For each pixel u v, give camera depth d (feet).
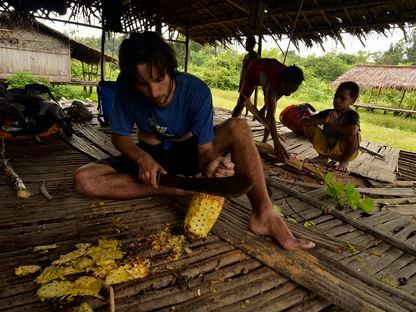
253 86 14.64
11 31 45.50
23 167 9.91
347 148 12.26
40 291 4.54
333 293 4.98
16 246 5.68
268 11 19.67
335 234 7.33
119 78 5.94
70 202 7.59
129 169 6.38
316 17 18.56
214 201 6.07
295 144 16.58
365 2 15.16
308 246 6.02
